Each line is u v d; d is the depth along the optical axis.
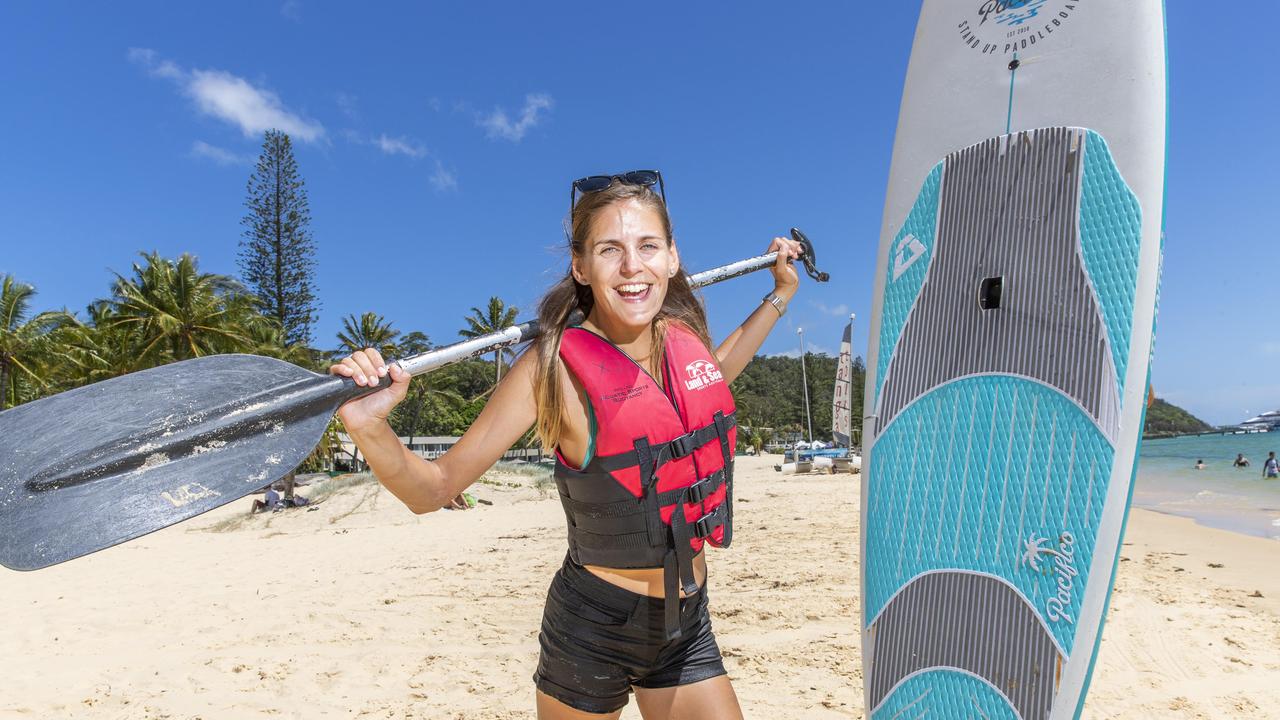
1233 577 6.76
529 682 4.41
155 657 5.31
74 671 5.01
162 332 30.75
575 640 1.84
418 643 5.36
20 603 7.87
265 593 7.86
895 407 2.57
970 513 2.35
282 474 1.62
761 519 12.31
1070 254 2.31
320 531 16.17
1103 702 3.68
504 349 1.83
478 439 1.77
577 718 1.88
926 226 2.61
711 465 1.86
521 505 19.91
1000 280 2.42
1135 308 2.19
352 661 4.96
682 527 1.79
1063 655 2.12
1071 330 2.27
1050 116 2.43
